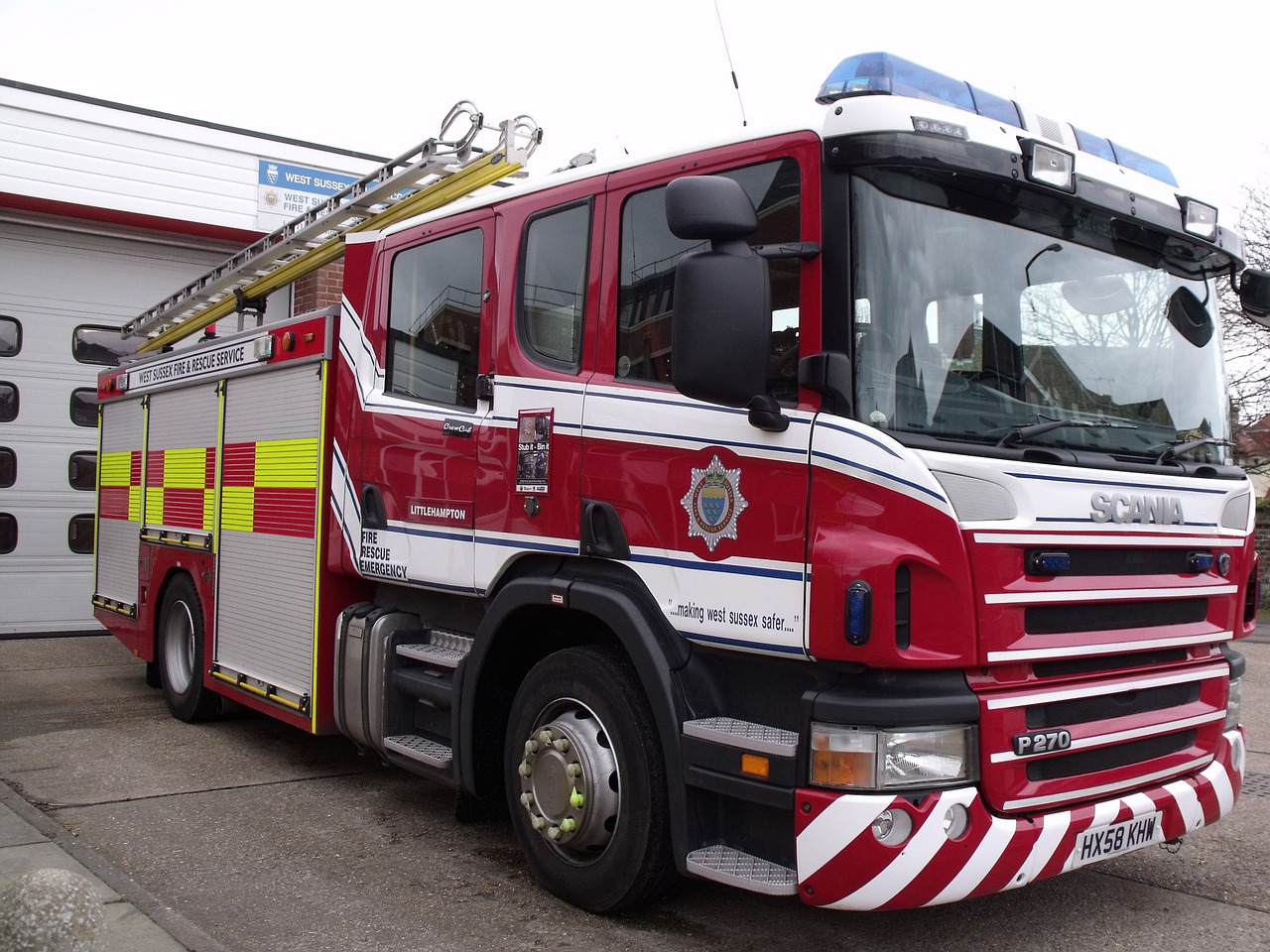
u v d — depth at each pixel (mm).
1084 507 3518
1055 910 4199
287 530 5988
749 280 3254
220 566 6758
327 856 4754
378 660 5168
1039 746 3365
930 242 3482
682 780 3619
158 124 11711
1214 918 4129
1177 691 3957
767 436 3467
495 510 4531
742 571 3520
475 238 4848
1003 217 3680
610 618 3896
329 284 10945
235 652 6559
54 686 8727
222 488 6773
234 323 11461
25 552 11492
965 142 3436
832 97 3584
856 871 3156
